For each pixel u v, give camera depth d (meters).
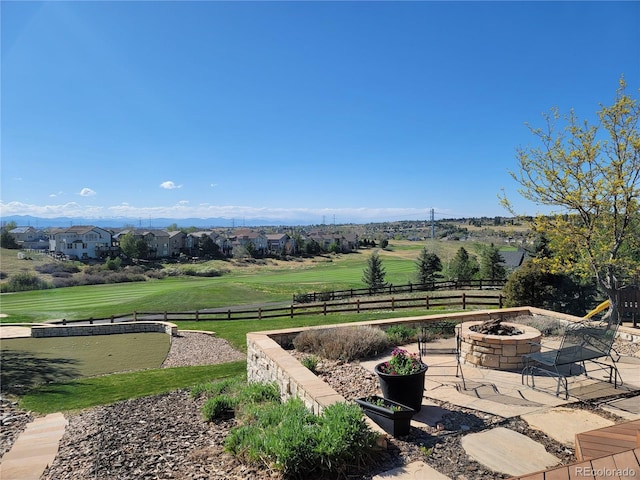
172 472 4.57
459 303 18.44
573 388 5.97
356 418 4.23
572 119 12.40
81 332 19.25
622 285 13.18
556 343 8.73
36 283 44.84
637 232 12.30
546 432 4.58
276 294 40.56
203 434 5.82
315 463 3.93
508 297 18.84
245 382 8.89
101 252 78.19
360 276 58.44
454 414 5.16
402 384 5.07
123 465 5.00
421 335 8.88
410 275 54.19
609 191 11.59
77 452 5.71
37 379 11.30
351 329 9.30
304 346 8.98
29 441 6.33
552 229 12.76
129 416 7.35
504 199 13.38
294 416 4.65
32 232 91.69
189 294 38.50
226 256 93.81
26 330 19.67
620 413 5.05
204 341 17.12
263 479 4.02
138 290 43.47
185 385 9.65
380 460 4.10
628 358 7.55
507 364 7.04
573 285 18.05
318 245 102.44
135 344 16.86
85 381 10.73
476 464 3.95
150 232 87.56
